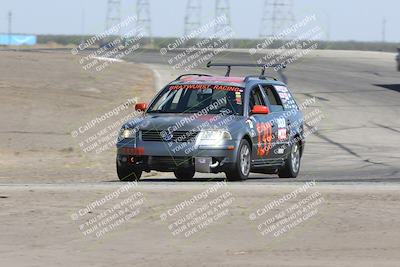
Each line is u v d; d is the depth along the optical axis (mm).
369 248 22812
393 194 31953
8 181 40219
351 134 70938
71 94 89250
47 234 24484
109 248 22750
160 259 21391
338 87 107625
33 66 112688
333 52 194875
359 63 152875
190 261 21109
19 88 90375
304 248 22844
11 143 61500
